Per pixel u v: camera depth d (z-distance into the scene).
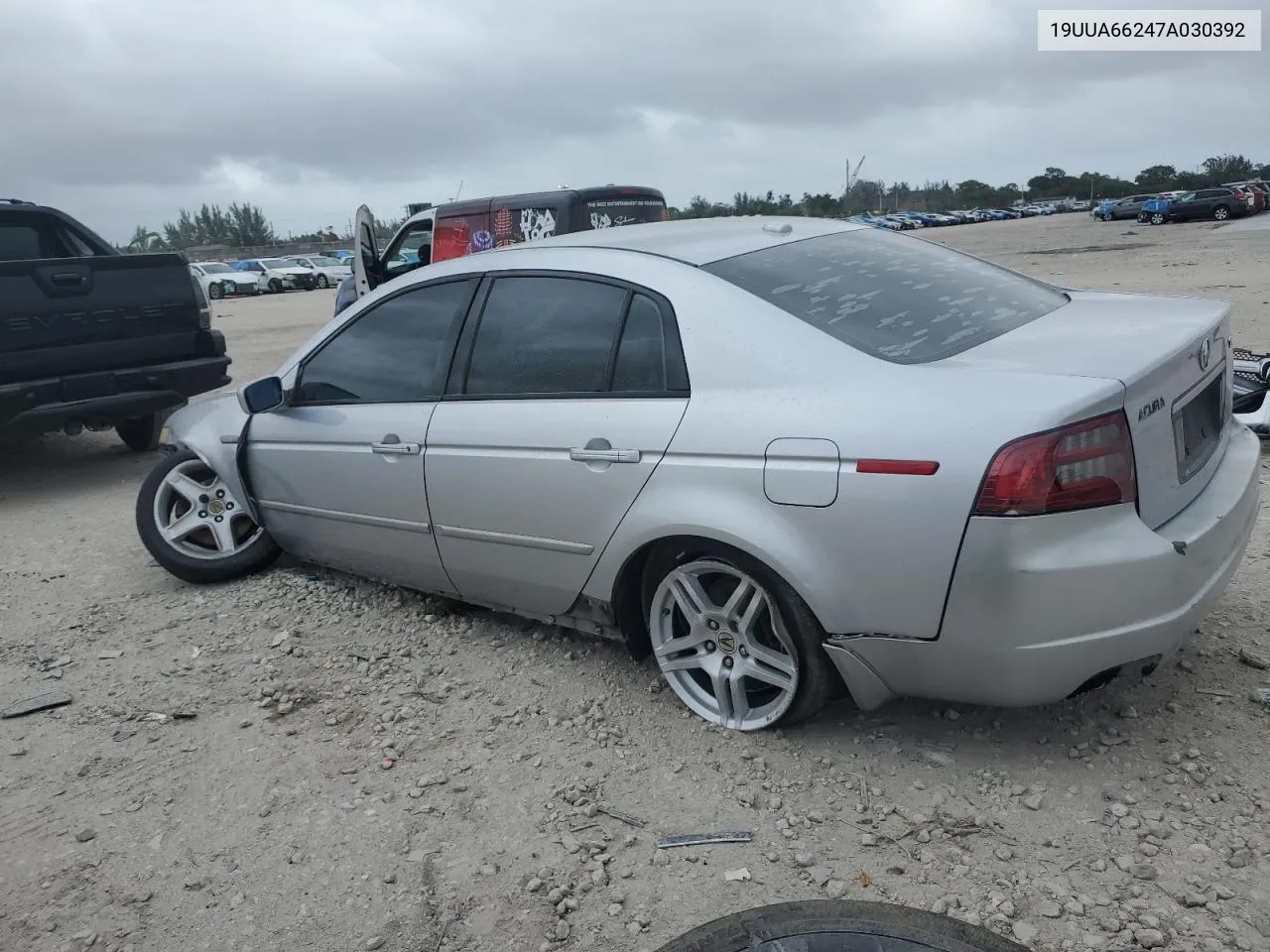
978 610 2.60
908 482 2.62
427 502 3.87
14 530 6.39
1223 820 2.65
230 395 5.16
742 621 3.12
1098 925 2.34
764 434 2.88
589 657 3.87
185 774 3.30
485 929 2.52
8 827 3.08
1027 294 3.63
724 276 3.20
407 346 4.02
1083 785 2.84
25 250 8.05
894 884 2.54
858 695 2.96
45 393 6.73
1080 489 2.51
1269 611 3.73
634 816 2.89
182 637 4.38
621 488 3.21
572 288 3.48
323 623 4.40
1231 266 19.08
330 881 2.74
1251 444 3.32
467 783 3.13
